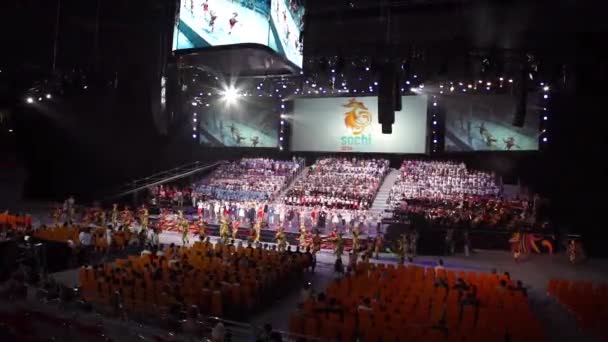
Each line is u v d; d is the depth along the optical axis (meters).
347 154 43.69
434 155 40.84
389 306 15.32
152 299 15.41
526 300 17.09
